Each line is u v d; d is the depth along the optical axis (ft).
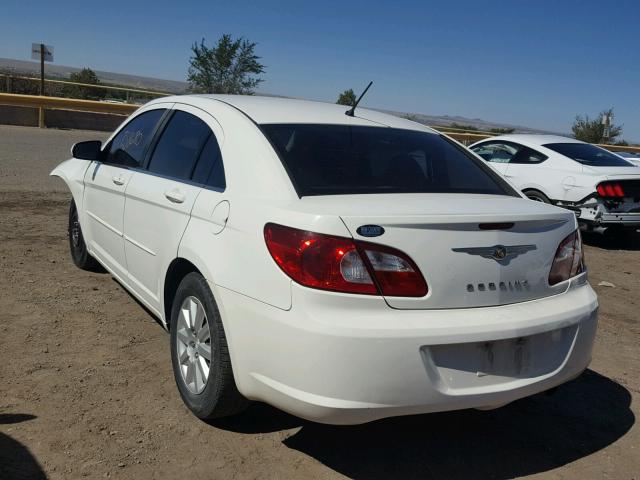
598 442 11.54
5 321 14.90
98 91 90.38
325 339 8.63
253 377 9.53
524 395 9.77
